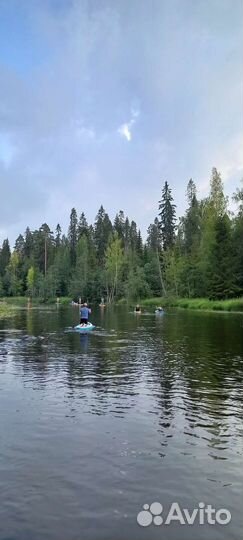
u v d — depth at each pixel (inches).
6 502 229.3
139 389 474.0
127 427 348.5
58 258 4714.6
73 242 5364.2
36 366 606.5
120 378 529.3
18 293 5137.8
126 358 679.7
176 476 262.1
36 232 5895.7
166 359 669.3
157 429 345.1
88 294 4156.0
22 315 1929.1
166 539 201.6
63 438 322.0
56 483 250.5
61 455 290.4
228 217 2760.8
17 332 1102.4
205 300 2618.1
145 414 383.9
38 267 5265.8
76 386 485.1
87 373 558.3
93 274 4212.6
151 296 3511.3
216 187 2869.1
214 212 2839.6
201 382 510.6
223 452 300.0
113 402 422.0
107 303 3833.7
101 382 506.6
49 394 449.4
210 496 239.6
